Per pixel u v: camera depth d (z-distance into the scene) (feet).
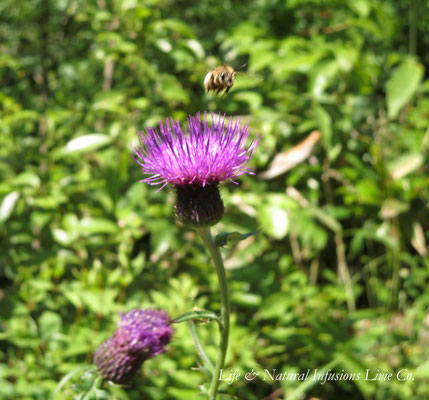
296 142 1.58
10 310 1.23
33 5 2.01
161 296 1.15
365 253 1.68
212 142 0.81
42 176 1.39
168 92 1.33
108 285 1.23
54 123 1.58
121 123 1.40
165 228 1.30
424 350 1.25
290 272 1.49
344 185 1.57
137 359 0.85
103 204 1.37
